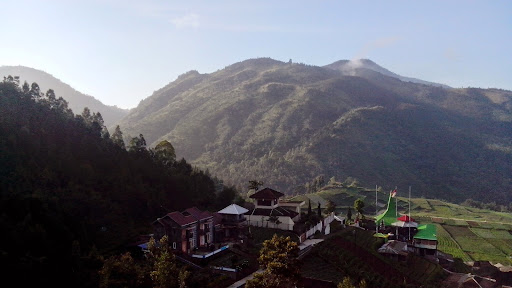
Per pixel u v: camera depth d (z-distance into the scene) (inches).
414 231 4259.4
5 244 2177.7
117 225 3120.1
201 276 2369.6
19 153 3275.1
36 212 2573.8
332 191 7706.7
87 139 4037.9
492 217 6988.2
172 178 4119.1
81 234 2701.8
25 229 2338.8
